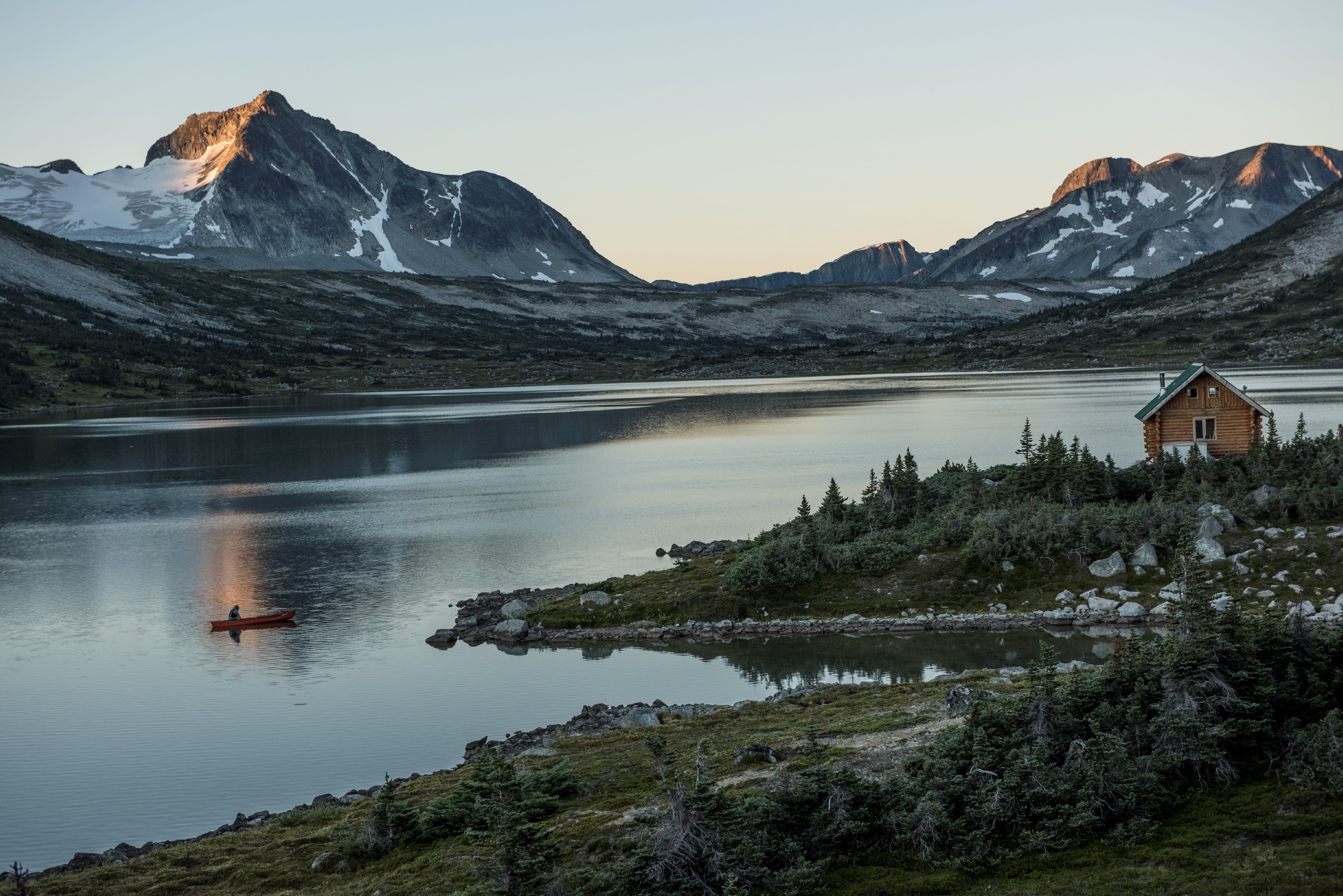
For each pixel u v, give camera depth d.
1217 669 31.53
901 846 28.86
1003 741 30.78
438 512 109.00
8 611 73.75
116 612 73.06
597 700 51.69
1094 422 161.25
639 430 187.50
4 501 123.12
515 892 27.30
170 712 52.38
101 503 120.12
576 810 33.28
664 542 90.12
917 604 61.47
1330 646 32.56
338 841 33.88
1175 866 26.11
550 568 82.12
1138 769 29.30
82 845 38.03
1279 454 73.44
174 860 33.91
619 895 26.98
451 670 57.62
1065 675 36.88
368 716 50.66
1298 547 57.00
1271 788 28.69
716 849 27.97
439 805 33.94
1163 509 63.91
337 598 75.19
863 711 41.53
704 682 53.03
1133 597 58.00
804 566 66.31
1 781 43.72
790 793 30.16
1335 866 24.70
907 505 75.12
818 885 27.42
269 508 114.44
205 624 69.69
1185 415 82.56
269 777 43.78
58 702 54.28
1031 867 27.23
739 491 114.06
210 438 194.88
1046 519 64.88
